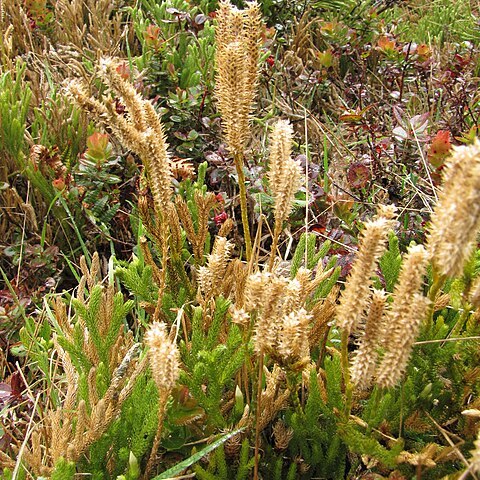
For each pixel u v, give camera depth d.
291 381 0.26
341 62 0.76
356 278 0.21
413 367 0.29
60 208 0.47
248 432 0.29
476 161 0.18
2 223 0.49
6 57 0.61
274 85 0.65
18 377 0.33
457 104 0.58
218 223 0.45
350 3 0.83
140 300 0.38
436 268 0.23
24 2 0.70
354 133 0.59
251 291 0.23
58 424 0.28
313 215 0.46
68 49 0.67
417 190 0.46
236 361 0.28
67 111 0.55
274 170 0.26
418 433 0.29
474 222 0.18
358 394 0.29
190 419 0.27
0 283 0.47
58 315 0.33
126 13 0.78
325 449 0.30
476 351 0.28
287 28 0.80
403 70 0.66
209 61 0.62
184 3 0.69
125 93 0.25
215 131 0.56
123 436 0.28
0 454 0.29
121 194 0.50
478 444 0.21
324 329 0.31
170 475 0.25
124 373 0.28
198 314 0.29
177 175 0.44
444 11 0.93
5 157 0.51
